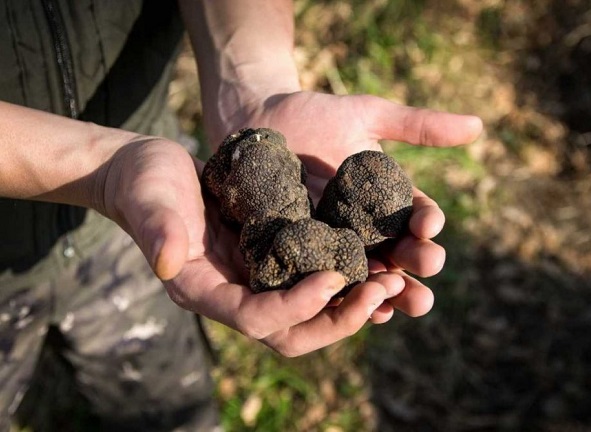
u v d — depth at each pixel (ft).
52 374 2.17
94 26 1.26
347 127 1.30
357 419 2.20
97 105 1.35
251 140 1.18
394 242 1.16
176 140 1.64
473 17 3.34
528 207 2.80
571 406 2.32
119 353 1.61
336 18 3.08
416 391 2.30
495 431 2.26
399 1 3.14
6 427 1.59
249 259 1.09
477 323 2.48
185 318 1.71
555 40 3.34
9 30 1.18
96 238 1.44
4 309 1.41
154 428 1.80
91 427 2.11
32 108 1.20
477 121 1.27
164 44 1.42
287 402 2.17
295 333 0.95
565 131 3.09
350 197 1.15
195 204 1.05
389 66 3.05
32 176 1.07
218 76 1.41
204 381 1.82
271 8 1.43
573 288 2.60
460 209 2.68
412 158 2.71
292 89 1.40
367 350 2.32
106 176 1.04
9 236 1.32
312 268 1.03
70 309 1.50
